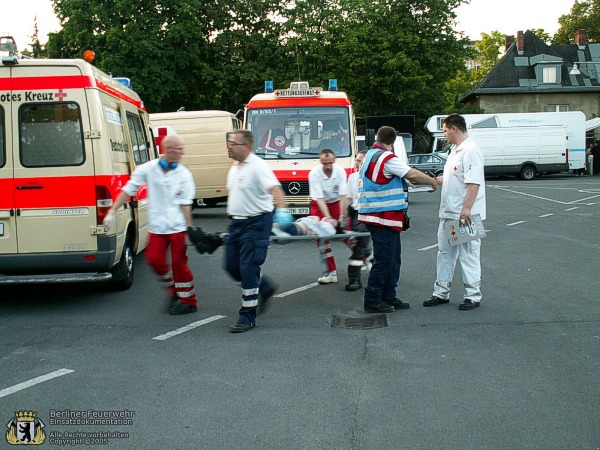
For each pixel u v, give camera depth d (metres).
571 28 63.53
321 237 7.24
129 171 8.76
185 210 7.00
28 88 7.30
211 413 4.41
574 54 52.78
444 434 4.03
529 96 50.94
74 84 7.36
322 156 8.34
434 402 4.55
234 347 5.93
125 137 8.77
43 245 7.33
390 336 6.21
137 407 4.55
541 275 9.13
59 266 7.35
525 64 51.97
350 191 8.69
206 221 16.66
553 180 35.16
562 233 13.72
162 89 34.12
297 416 4.34
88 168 7.32
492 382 4.93
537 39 53.78
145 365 5.46
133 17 33.97
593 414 4.31
